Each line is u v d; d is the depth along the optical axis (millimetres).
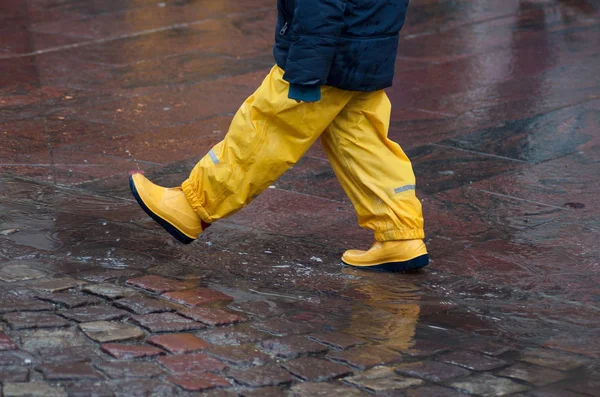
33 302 7297
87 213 9836
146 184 8461
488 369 6613
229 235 9438
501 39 19266
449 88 15625
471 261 8969
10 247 8664
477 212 10266
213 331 7027
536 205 10500
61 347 6535
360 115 8242
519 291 8305
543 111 14211
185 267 8492
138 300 7500
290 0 7660
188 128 13281
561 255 9133
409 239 8492
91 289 7645
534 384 6395
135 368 6285
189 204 8445
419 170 11633
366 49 7773
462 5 22500
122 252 8750
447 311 7789
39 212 9766
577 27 20250
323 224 9859
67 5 22312
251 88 15578
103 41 18828
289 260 8859
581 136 13008
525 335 7332
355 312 7656
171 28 20094
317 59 7484
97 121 13500
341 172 8547
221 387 6117
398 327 7367
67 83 15633
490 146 12602
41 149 12078
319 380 6324
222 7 22297
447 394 6180
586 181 11250
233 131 8148
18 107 14086
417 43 18906
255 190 8305
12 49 17984
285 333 7074
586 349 7074
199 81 15992
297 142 8117
